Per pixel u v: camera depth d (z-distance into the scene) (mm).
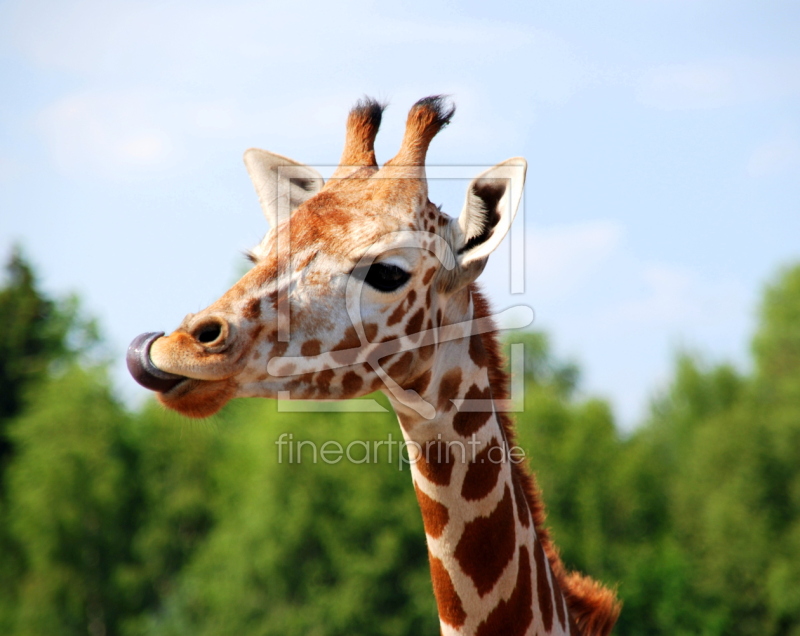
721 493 106938
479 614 13789
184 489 118125
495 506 13953
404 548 87375
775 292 141875
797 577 100250
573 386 178250
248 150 15852
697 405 140875
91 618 117375
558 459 99125
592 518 97000
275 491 89375
